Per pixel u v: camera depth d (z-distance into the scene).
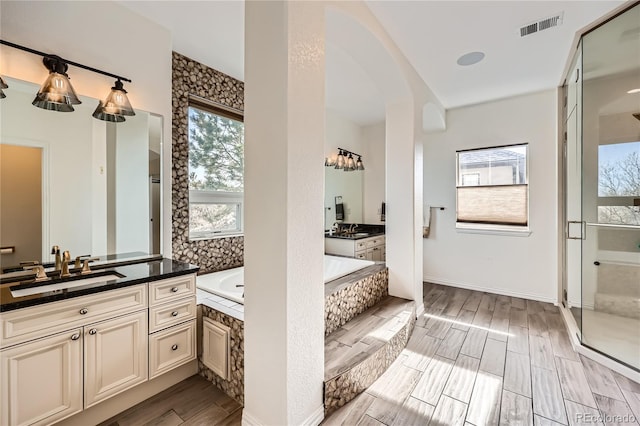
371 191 5.14
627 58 2.29
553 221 3.49
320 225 1.51
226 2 1.99
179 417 1.63
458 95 3.59
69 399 1.41
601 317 2.38
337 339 2.11
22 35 1.63
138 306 1.67
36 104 1.71
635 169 2.33
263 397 1.44
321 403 1.56
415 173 2.89
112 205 2.06
